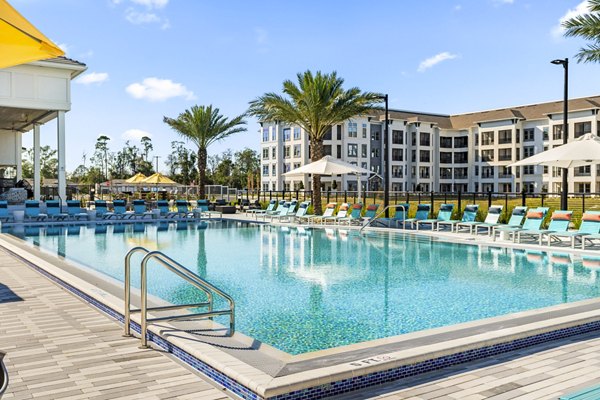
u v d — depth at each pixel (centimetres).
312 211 2409
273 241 1512
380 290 793
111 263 1072
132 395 343
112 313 568
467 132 6619
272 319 615
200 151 3192
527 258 1136
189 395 345
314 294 762
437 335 452
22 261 1023
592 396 290
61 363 408
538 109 6038
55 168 7538
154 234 1727
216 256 1185
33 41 317
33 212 2089
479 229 1689
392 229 1681
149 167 7981
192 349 407
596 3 1520
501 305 691
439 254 1218
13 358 420
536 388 358
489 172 6378
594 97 5550
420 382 375
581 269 992
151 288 793
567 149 1277
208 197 4088
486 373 392
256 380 336
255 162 8556
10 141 2891
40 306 620
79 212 2197
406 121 6319
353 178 5816
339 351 407
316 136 2383
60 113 2206
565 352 444
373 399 343
